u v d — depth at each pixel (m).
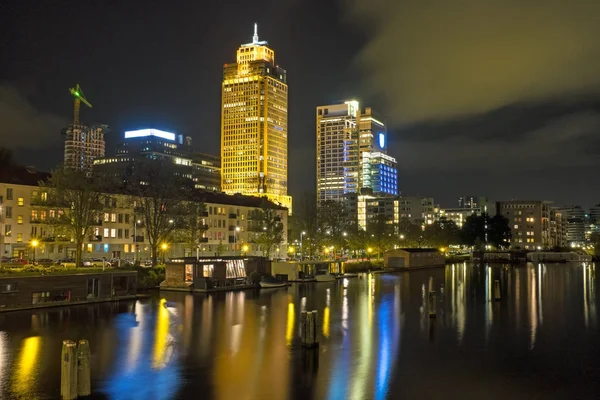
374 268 146.62
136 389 32.56
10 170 113.62
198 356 40.47
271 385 33.62
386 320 57.62
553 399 31.84
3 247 107.69
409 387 33.62
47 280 63.19
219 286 84.62
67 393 30.34
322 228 153.50
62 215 85.88
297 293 83.31
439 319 58.62
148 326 52.06
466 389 33.44
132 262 113.50
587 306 70.44
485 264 193.75
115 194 109.31
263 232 150.38
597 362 40.16
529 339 48.19
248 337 47.31
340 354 41.72
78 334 47.91
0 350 41.53
